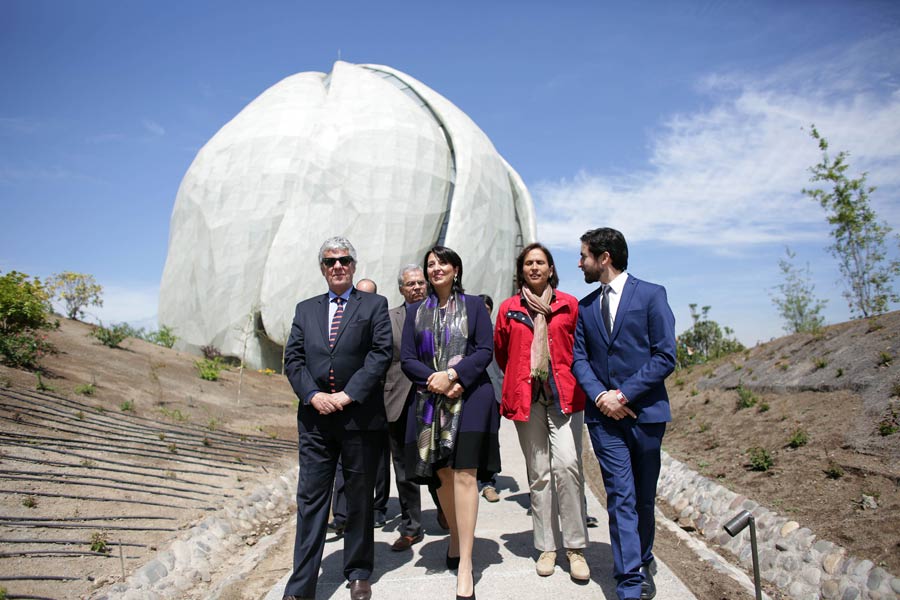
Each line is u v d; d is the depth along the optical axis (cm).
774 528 423
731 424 699
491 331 388
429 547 462
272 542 497
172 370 1165
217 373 1228
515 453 848
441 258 391
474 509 364
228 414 938
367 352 390
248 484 630
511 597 360
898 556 337
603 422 362
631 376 359
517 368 392
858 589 331
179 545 452
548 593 364
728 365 988
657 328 357
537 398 395
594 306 380
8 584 353
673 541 466
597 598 356
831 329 812
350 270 403
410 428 389
